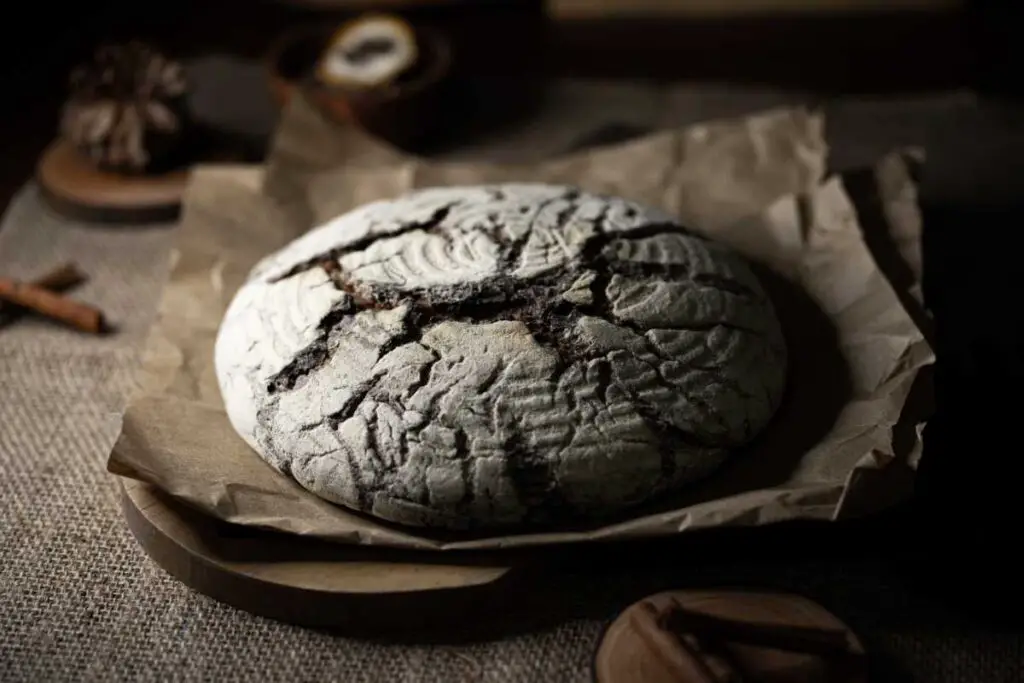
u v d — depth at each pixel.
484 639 0.55
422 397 0.55
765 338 0.60
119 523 0.60
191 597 0.57
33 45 0.94
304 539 0.56
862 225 0.67
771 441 0.58
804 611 0.54
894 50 0.93
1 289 0.70
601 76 0.93
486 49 0.96
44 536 0.60
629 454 0.55
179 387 0.61
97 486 0.62
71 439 0.64
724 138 0.73
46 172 0.79
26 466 0.63
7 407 0.66
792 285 0.66
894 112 0.84
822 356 0.62
